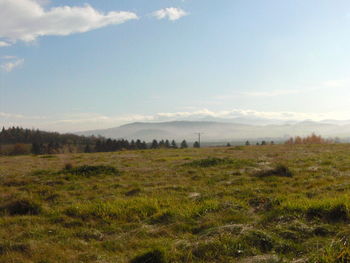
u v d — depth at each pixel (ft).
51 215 34.45
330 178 48.37
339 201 28.99
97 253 24.54
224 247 23.44
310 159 72.69
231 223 29.19
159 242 25.79
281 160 74.23
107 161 93.09
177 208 34.19
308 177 50.29
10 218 33.47
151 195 42.68
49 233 29.30
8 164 93.45
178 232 28.27
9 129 519.19
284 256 22.02
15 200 38.34
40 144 371.76
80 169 64.08
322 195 36.52
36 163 94.94
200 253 23.22
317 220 27.22
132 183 52.31
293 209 29.66
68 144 416.67
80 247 25.88
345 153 85.61
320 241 23.27
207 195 39.93
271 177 50.67
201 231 28.07
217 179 52.65
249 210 33.58
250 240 24.13
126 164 80.12
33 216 34.37
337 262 19.72
